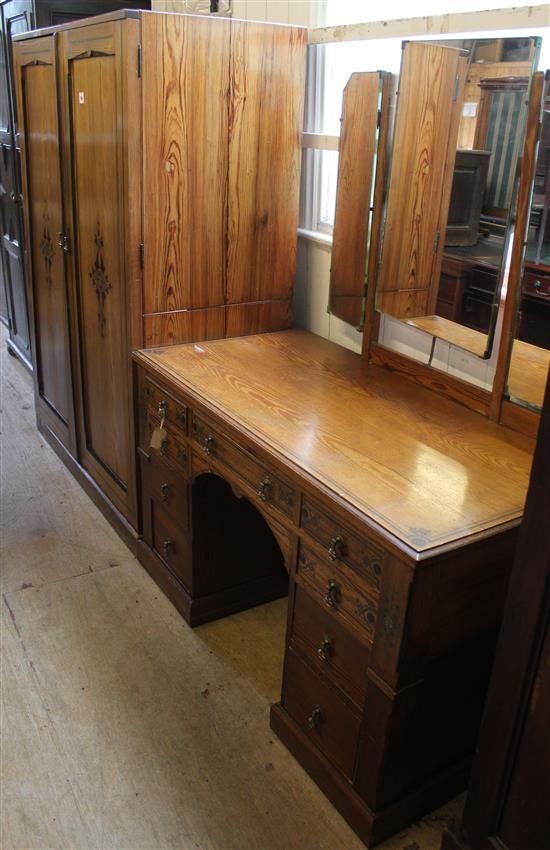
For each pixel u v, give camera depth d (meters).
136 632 2.22
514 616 1.29
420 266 1.93
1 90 3.76
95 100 2.16
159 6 3.01
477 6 1.79
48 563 2.54
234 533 2.21
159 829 1.61
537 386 1.68
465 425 1.79
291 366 2.14
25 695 1.96
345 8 2.19
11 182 3.86
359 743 1.57
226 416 1.78
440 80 1.75
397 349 2.11
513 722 1.33
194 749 1.82
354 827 1.61
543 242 1.58
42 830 1.60
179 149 2.08
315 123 2.31
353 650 1.54
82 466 3.00
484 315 1.78
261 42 2.09
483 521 1.39
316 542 1.57
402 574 1.33
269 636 2.23
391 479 1.52
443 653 1.47
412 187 1.90
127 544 2.63
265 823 1.64
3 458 3.26
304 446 1.64
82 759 1.78
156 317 2.23
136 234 2.11
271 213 2.31
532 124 1.55
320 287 2.44
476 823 1.46
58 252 2.72
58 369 3.03
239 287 2.34
